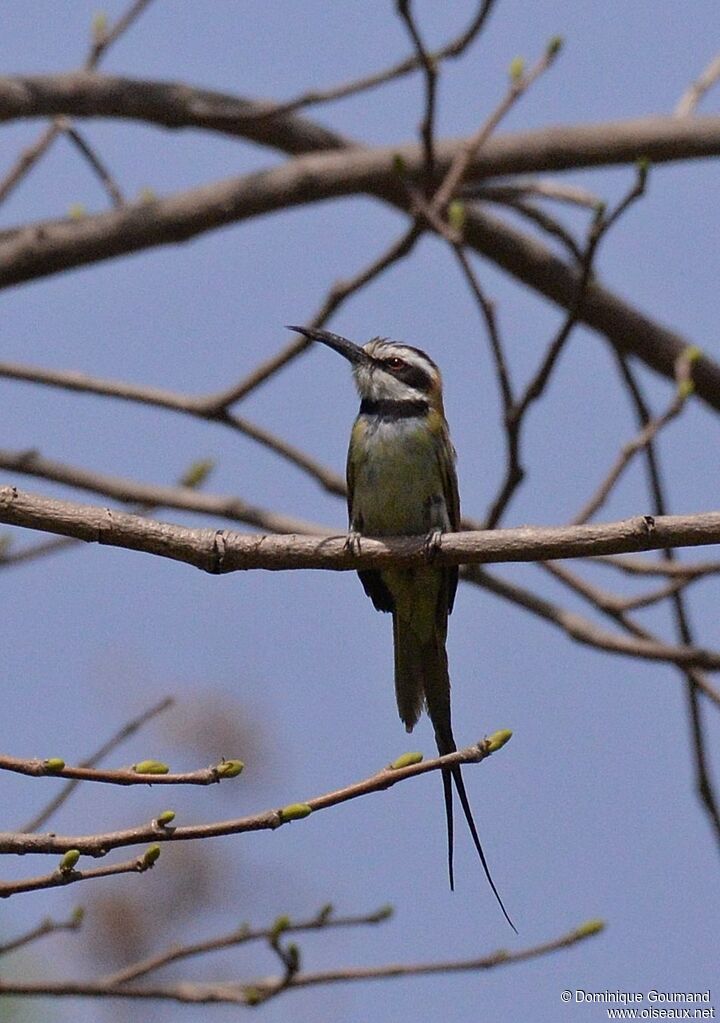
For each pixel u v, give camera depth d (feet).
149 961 29.04
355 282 39.40
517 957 29.37
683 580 40.98
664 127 48.70
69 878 20.44
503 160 48.65
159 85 47.88
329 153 50.16
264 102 50.16
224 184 47.01
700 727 41.91
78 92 47.09
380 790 21.04
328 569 28.84
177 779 20.58
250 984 29.40
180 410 43.29
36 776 20.34
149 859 20.68
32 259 45.65
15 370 42.91
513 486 37.04
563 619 41.73
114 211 46.62
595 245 34.53
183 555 27.99
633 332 50.85
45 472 42.93
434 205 38.14
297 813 20.63
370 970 29.19
